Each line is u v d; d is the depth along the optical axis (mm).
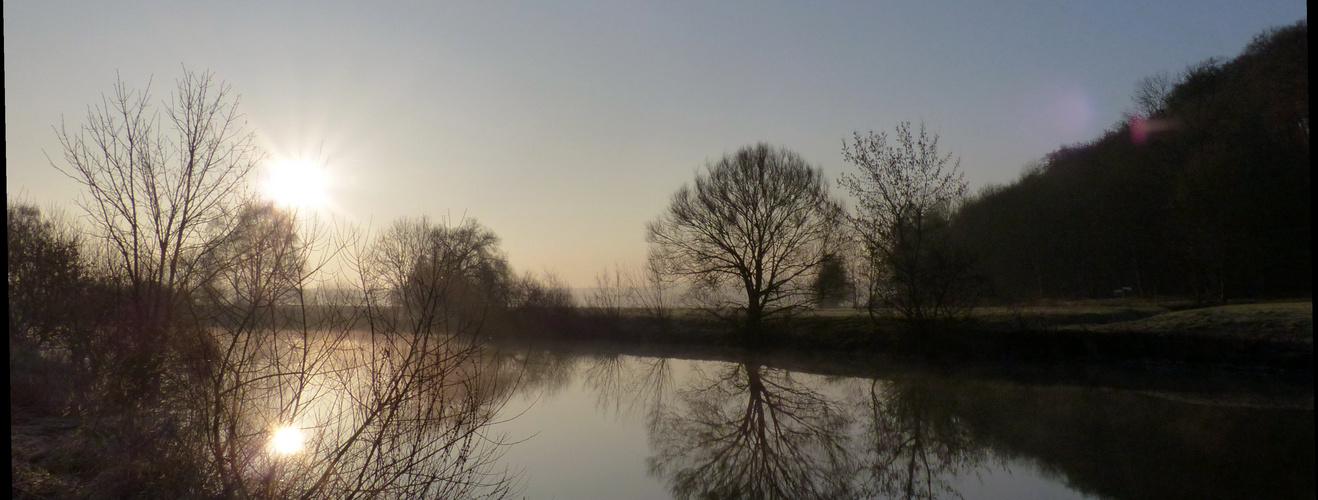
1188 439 16672
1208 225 33812
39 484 8781
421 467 8039
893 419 20453
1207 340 25359
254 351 7617
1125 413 19891
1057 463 15023
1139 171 40719
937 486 13828
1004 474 14383
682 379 28391
